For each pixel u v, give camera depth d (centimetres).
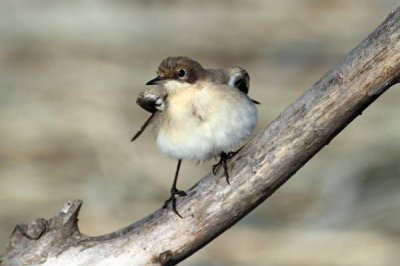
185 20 2550
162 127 1136
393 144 1830
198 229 992
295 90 2142
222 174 986
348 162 1811
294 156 973
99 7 2491
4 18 2473
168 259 996
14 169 1888
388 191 1728
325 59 2331
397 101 1948
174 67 1132
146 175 1839
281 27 2531
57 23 2441
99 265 994
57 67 2227
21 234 1002
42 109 2042
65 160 1906
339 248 1595
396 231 1625
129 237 996
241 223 1695
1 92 2116
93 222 1742
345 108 956
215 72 1158
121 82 2144
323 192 1772
